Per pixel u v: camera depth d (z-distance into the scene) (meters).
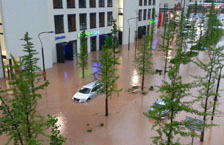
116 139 19.94
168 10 102.56
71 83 32.34
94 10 50.12
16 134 13.34
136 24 64.38
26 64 25.03
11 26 32.47
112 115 23.98
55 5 41.44
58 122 22.47
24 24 34.16
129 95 28.88
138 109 25.23
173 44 59.62
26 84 13.49
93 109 25.22
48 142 19.38
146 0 69.25
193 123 15.47
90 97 27.36
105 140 19.78
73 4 45.09
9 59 32.91
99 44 53.84
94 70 38.19
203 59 45.75
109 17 55.25
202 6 127.12
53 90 29.89
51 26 41.12
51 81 33.00
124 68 39.62
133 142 19.55
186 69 39.56
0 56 33.62
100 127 21.75
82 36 36.53
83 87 28.50
